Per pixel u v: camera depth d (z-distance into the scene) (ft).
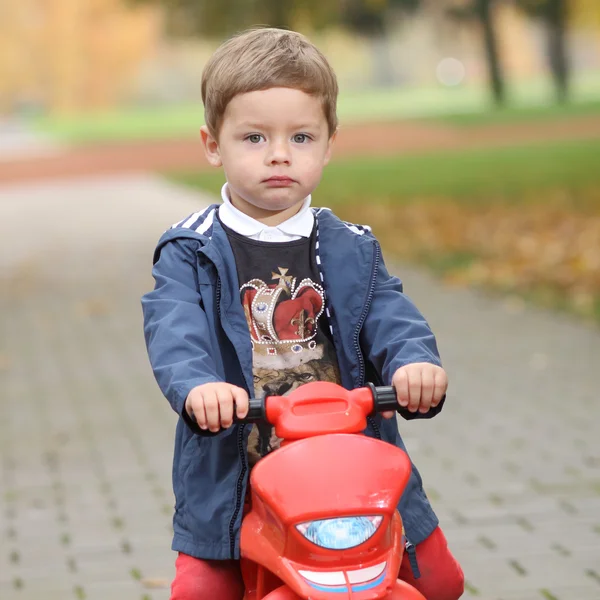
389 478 10.64
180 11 222.69
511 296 51.85
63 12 388.37
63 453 30.04
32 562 22.24
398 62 536.01
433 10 262.67
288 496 10.50
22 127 350.43
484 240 68.95
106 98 416.05
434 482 26.55
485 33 251.60
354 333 13.08
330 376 13.28
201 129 13.44
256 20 214.07
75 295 57.31
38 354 43.50
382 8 228.63
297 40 12.85
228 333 12.87
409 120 222.89
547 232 69.31
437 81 540.52
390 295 13.25
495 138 172.55
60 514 25.14
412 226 78.02
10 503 26.00
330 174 124.16
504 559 21.71
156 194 122.31
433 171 121.60
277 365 13.09
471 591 20.15
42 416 34.12
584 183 98.73
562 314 47.29
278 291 13.15
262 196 12.59
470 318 47.42
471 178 110.93
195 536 12.85
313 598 10.27
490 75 254.27
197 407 11.29
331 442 10.85
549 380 36.42
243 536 11.44
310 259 13.32
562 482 26.32
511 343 42.24
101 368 40.73
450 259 63.36
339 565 10.46
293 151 12.49
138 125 299.38
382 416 13.10
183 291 12.95
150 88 498.69
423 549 13.61
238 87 12.36
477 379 36.88
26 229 92.48
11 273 65.87
